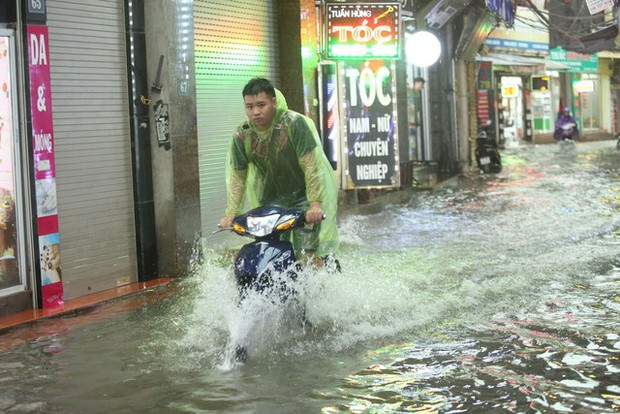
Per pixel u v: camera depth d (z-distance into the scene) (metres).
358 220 13.45
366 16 13.97
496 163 22.33
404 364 5.69
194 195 9.70
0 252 7.64
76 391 5.38
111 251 8.93
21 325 7.29
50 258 8.00
